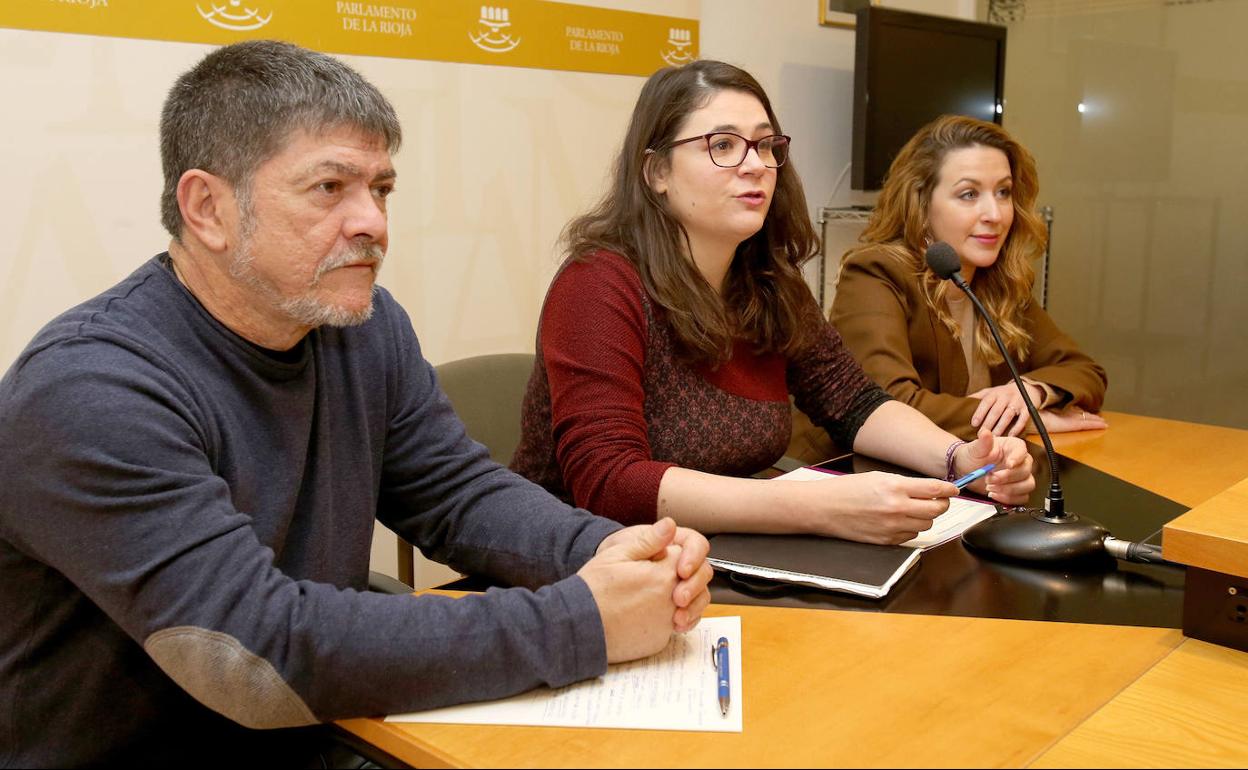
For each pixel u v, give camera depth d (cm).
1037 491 157
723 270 167
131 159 206
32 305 197
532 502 121
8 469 90
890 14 337
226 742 105
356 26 234
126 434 89
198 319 103
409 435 130
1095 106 377
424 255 256
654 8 299
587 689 90
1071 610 106
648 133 159
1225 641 97
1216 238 352
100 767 103
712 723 83
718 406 164
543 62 273
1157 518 141
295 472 111
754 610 107
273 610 87
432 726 85
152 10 204
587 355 150
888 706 86
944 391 224
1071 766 76
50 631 100
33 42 191
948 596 111
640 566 95
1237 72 341
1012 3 396
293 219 98
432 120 252
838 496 126
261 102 97
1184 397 366
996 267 230
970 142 221
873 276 223
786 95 348
